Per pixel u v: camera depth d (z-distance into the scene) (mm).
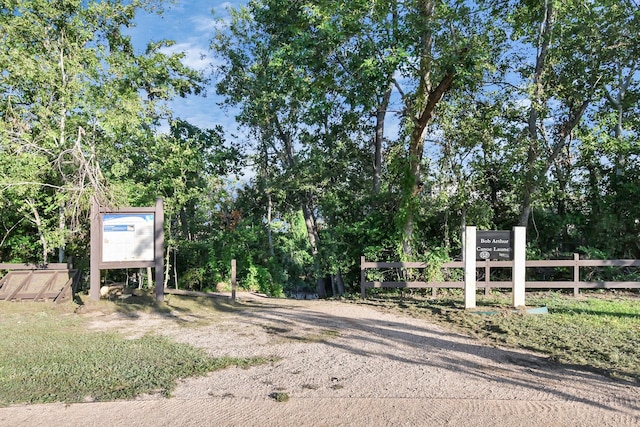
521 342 7492
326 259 18938
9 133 13039
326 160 20078
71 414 4688
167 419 4566
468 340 7770
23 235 16391
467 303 10711
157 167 17469
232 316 10250
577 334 7895
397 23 12367
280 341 7723
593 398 5070
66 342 7559
